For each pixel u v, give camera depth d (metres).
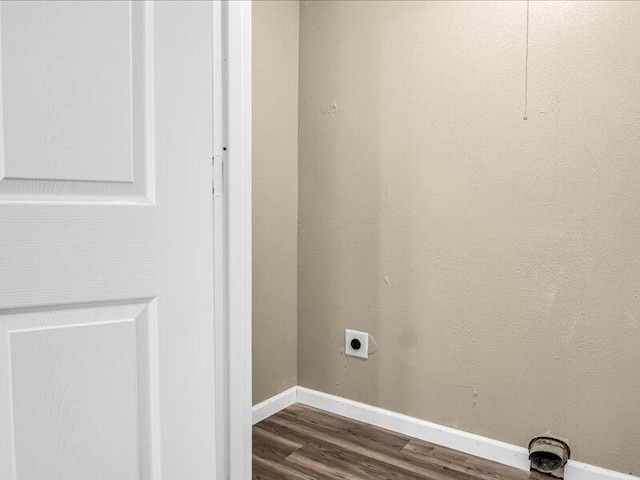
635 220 1.60
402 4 2.01
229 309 1.49
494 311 1.87
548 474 1.79
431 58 1.95
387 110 2.07
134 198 0.96
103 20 0.91
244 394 1.55
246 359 1.55
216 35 1.43
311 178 2.31
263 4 2.11
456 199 1.93
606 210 1.65
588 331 1.70
